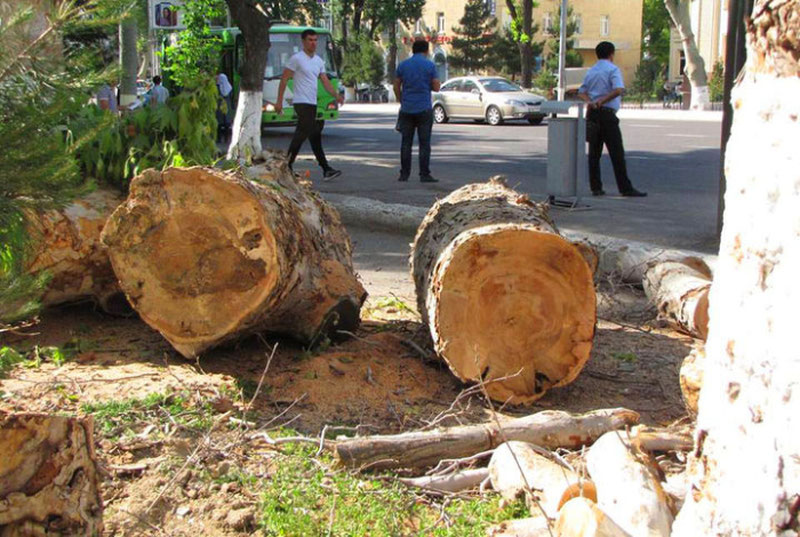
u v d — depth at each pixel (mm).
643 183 13797
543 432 4074
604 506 3281
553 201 11445
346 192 12758
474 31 62656
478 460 4023
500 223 4973
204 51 20547
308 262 5223
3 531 2842
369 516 3514
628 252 7051
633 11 70188
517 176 14797
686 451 4047
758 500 2010
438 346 4758
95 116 3410
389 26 67562
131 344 5590
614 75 11906
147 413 4395
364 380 5012
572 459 3867
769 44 1995
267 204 4848
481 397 4812
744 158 2072
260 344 5477
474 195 5785
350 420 4531
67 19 2807
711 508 2170
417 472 3947
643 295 7016
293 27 26719
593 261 4949
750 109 2062
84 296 6027
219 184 4711
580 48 69562
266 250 4742
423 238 5590
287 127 29953
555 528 3057
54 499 2914
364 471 3867
